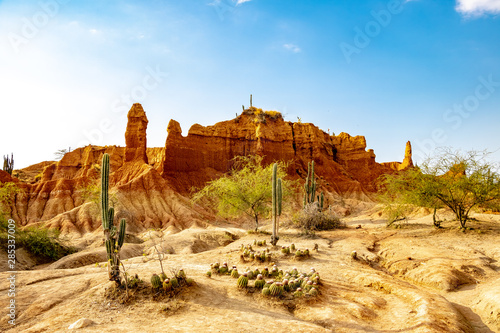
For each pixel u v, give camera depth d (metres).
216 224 58.72
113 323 7.05
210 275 11.35
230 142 86.88
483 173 21.66
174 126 80.44
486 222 24.20
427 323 7.58
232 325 7.01
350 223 39.72
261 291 9.72
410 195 25.88
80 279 10.58
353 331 7.38
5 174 70.06
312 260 15.66
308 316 8.34
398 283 11.59
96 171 75.88
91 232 51.22
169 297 8.45
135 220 56.59
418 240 20.33
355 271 13.39
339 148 107.62
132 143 74.75
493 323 8.89
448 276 12.80
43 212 65.06
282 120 95.75
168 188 67.06
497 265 14.61
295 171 85.62
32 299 8.98
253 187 30.44
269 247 18.75
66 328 6.79
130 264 14.16
